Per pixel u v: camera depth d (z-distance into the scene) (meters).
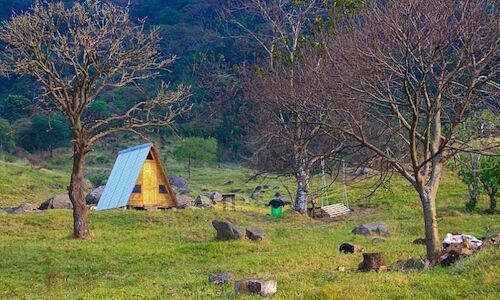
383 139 19.78
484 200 33.41
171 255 19.83
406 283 12.77
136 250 21.30
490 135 16.12
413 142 15.52
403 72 14.80
